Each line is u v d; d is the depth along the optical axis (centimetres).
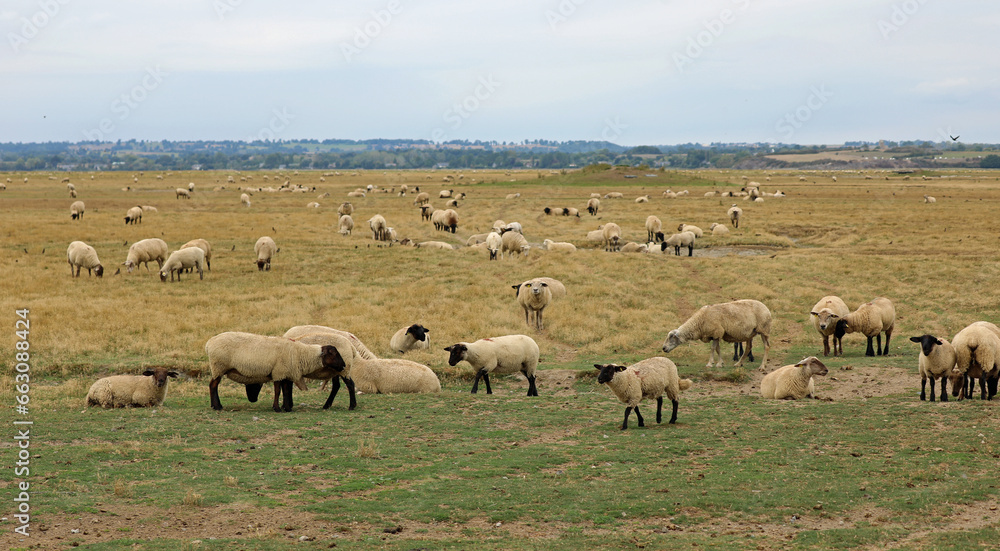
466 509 885
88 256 3212
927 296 2961
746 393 1745
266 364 1398
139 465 1027
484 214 6781
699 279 3397
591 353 2233
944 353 1506
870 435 1247
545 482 993
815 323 2191
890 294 3017
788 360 2106
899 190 9262
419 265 3672
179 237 4562
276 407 1434
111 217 5597
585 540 789
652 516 876
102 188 9456
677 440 1227
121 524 805
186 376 1830
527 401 1608
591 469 1055
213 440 1184
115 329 2283
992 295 2914
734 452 1152
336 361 1420
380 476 1007
